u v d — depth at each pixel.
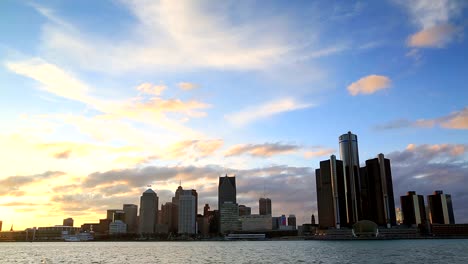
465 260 198.25
